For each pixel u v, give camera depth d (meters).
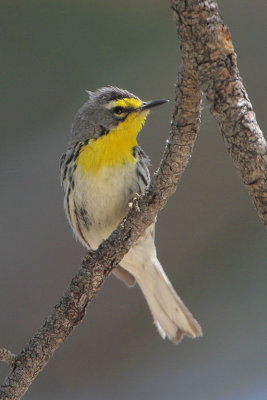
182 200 13.12
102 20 12.81
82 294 6.59
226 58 4.70
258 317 12.16
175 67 12.84
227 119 4.68
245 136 4.63
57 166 12.80
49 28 12.79
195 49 4.73
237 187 13.09
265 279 12.48
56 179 12.83
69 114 12.83
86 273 6.57
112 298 12.79
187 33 4.73
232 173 13.15
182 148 5.58
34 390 12.01
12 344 12.15
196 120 5.37
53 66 12.84
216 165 13.21
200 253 12.81
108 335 12.53
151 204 6.18
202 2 4.66
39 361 6.45
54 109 12.83
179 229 12.98
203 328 12.24
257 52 13.38
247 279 12.52
